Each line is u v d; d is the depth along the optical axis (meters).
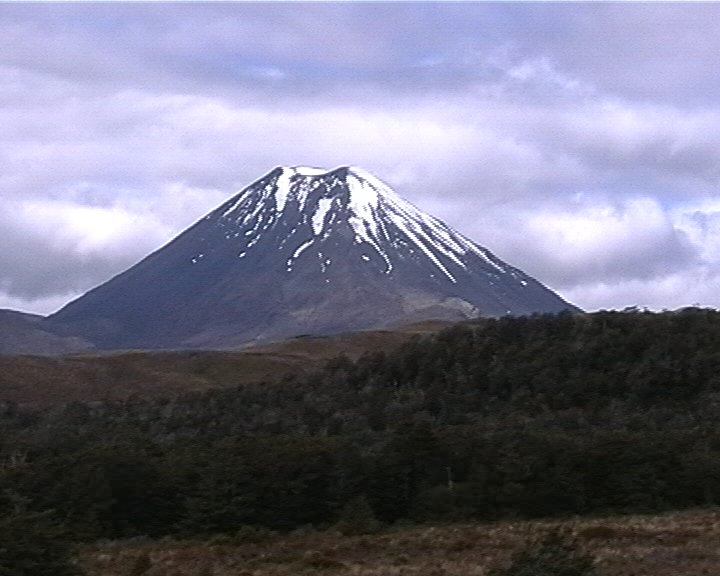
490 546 47.94
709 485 69.00
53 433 77.44
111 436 75.50
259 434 75.00
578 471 67.44
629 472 67.94
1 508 50.16
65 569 33.72
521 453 68.38
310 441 66.88
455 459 68.06
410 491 66.06
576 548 30.64
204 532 59.31
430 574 38.50
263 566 43.06
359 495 63.06
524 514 65.69
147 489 59.91
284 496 61.56
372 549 48.91
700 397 85.50
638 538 48.97
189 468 62.06
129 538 57.88
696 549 44.41
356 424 81.19
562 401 86.50
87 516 56.47
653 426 79.12
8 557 32.47
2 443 69.94
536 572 29.28
